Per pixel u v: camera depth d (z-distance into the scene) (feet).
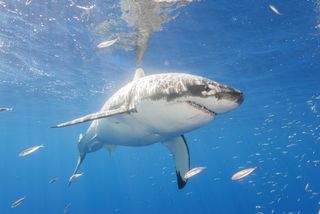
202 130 141.59
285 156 274.57
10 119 123.24
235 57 56.39
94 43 49.11
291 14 40.34
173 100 15.62
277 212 144.87
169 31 43.88
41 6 37.81
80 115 119.44
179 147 23.52
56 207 291.99
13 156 368.48
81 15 39.58
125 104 19.49
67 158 434.30
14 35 47.37
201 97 14.69
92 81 72.33
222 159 344.08
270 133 164.76
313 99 92.32
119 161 423.64
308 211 182.19
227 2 36.60
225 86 14.76
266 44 50.52
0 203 337.93
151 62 57.82
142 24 41.27
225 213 244.01
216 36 46.75
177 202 326.65
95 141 31.19
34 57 56.80
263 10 39.14
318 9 39.14
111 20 40.14
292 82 73.82
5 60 58.44
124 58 55.77
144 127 19.44
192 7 37.22
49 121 131.75
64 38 48.16
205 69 63.05
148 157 314.76
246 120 123.85
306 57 57.11
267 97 88.07
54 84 75.05
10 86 76.33
